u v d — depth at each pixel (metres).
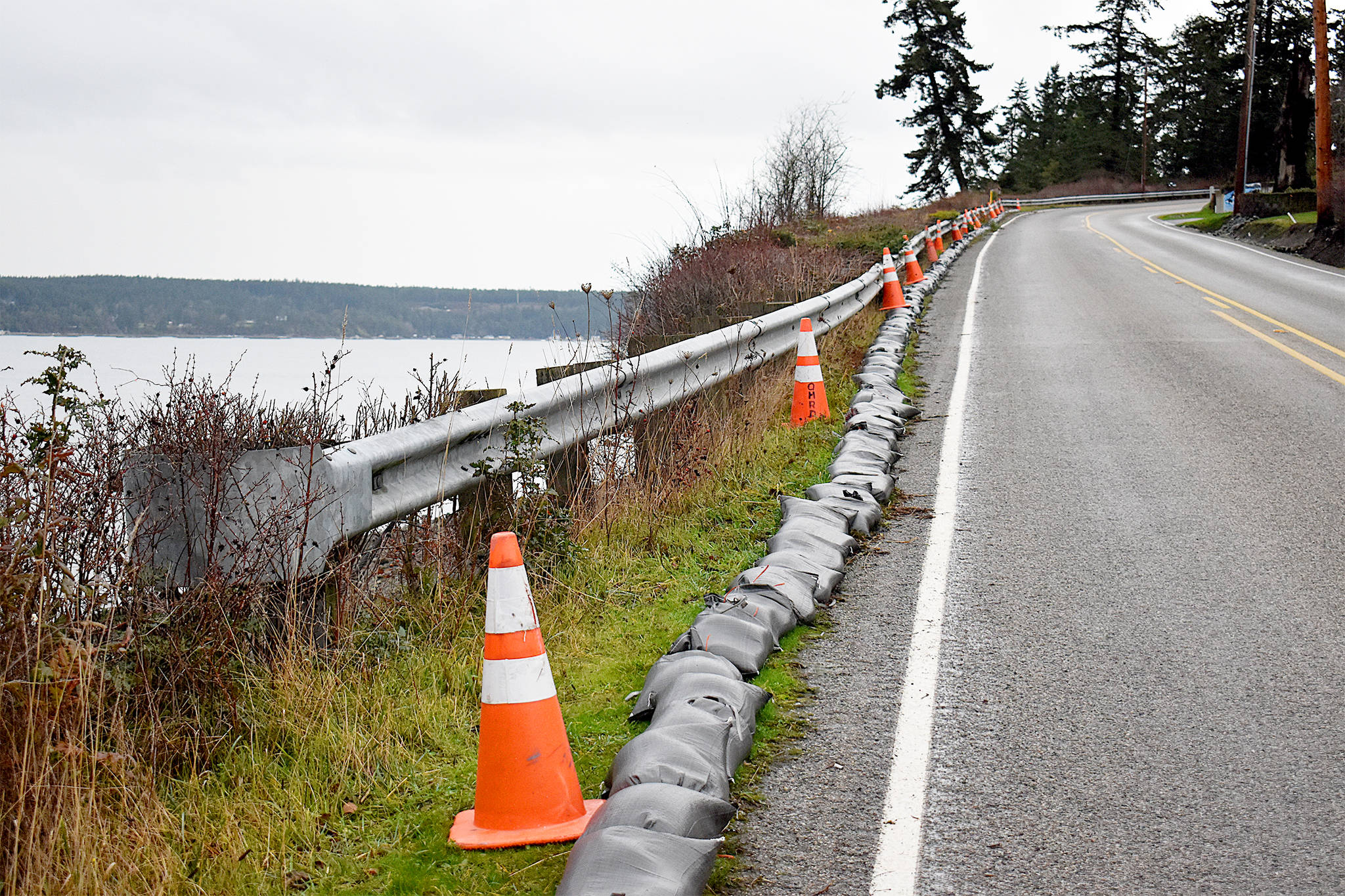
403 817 3.24
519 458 5.00
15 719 2.87
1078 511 6.13
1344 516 5.73
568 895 2.49
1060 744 3.48
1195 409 8.63
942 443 7.98
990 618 4.63
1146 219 44.53
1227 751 3.38
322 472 3.94
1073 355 11.53
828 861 2.89
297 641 3.87
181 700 3.59
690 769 3.04
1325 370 10.08
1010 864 2.83
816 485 6.34
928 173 68.44
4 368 3.38
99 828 2.88
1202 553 5.31
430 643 4.31
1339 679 3.84
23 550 3.03
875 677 4.09
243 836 3.03
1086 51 81.94
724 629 4.21
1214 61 69.94
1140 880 2.73
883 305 15.38
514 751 3.12
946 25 65.88
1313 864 2.76
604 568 5.27
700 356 7.13
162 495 3.71
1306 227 27.09
